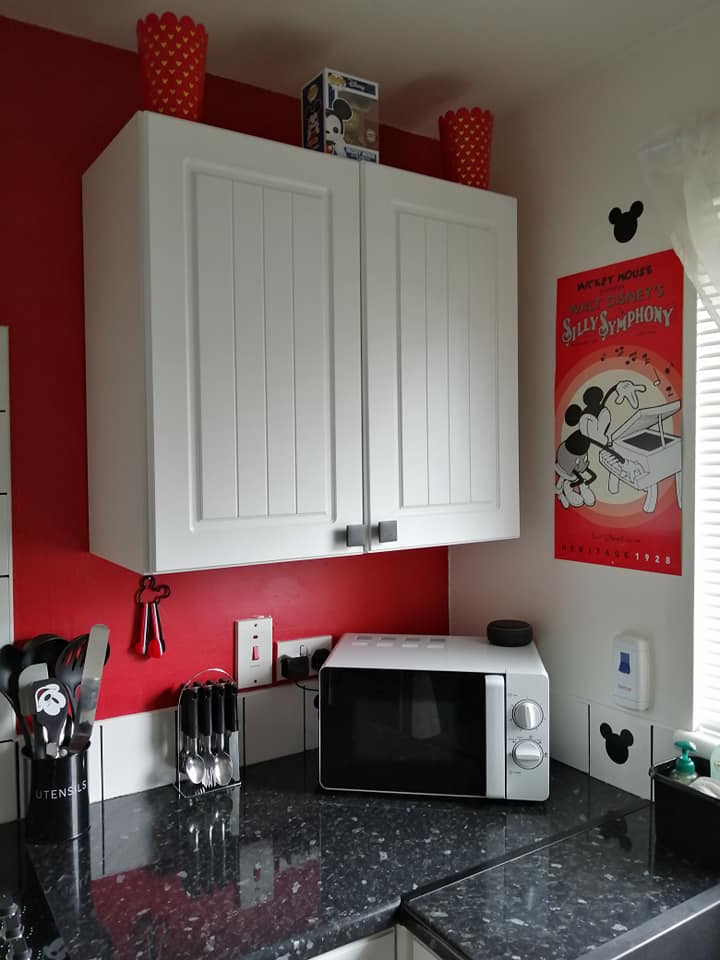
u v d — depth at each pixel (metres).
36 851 1.27
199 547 1.20
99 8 1.31
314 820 1.38
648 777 1.46
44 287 1.39
